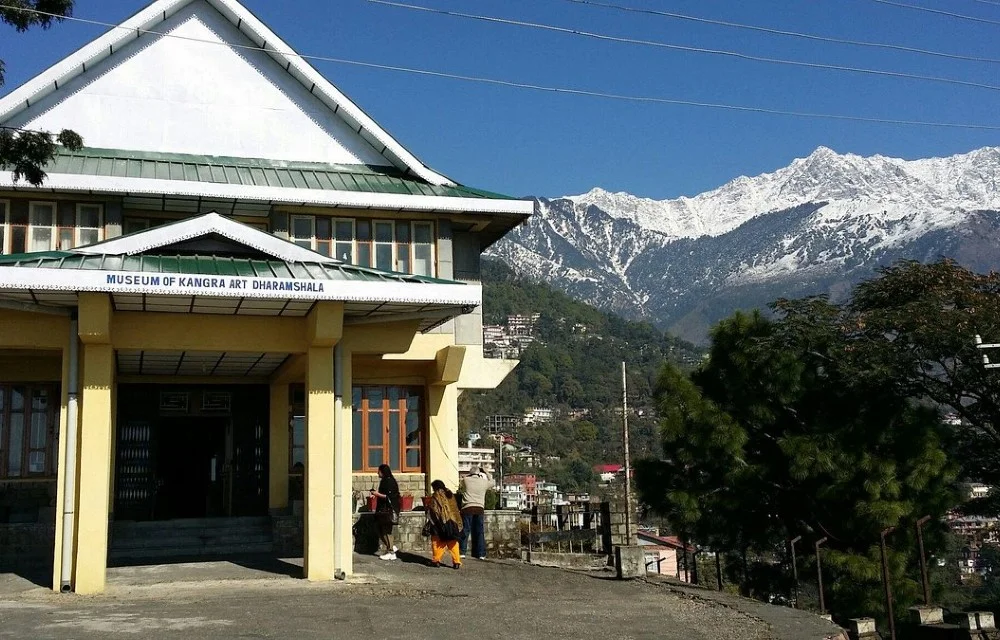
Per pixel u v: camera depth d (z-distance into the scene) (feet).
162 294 42.88
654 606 42.47
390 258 66.54
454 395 70.95
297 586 45.88
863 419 65.67
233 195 61.41
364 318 51.08
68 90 64.59
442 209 66.18
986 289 73.26
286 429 68.80
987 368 64.23
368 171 69.51
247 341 48.85
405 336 52.60
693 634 35.81
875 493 62.03
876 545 63.41
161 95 66.49
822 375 69.72
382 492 59.77
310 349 49.03
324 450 48.65
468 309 49.70
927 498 63.16
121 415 67.10
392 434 70.95
